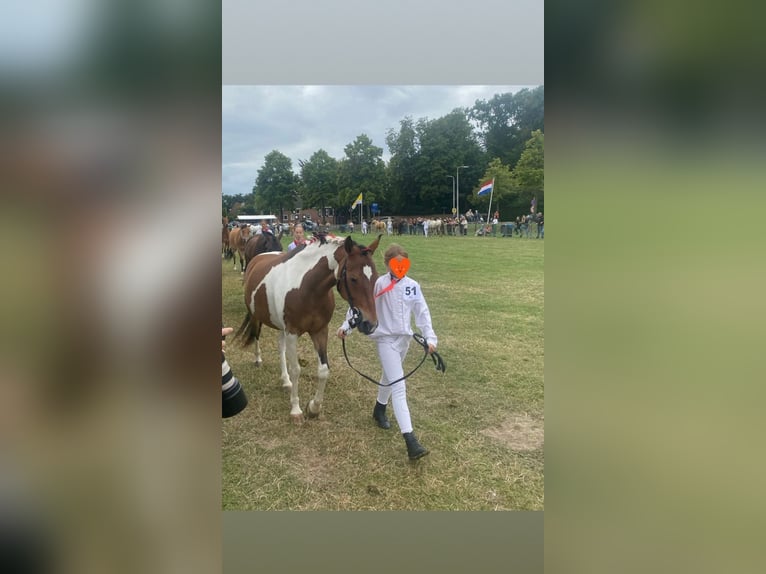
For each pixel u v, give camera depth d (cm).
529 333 488
